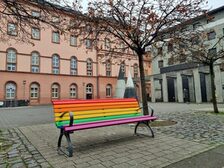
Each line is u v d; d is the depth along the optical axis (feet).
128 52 35.32
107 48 33.78
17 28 26.78
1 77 100.07
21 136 22.15
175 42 29.04
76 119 17.88
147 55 35.60
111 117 20.31
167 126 26.45
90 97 131.95
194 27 30.27
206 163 13.17
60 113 17.16
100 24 27.50
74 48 126.00
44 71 114.01
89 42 31.35
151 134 21.61
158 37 29.58
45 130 25.80
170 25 28.27
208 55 41.27
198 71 92.94
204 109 52.37
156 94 128.26
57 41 119.85
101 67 136.87
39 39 113.39
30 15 22.62
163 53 37.47
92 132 23.35
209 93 100.58
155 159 14.10
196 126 26.14
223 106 65.05
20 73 105.60
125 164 13.32
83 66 129.39
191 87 104.01
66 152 15.79
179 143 17.97
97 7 27.14
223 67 49.34
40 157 14.90
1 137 21.65
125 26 27.81
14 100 99.04
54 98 116.67
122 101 21.95
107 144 18.15
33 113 56.75
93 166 13.07
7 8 22.15
